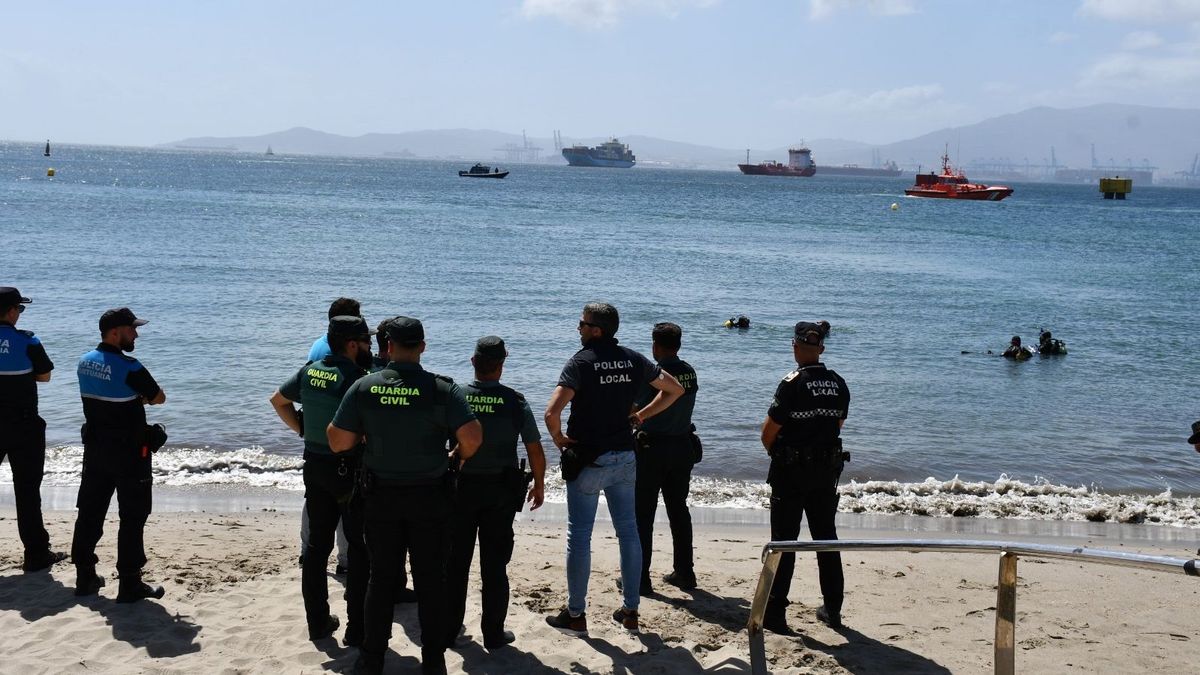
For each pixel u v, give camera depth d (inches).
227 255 1317.7
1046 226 2783.0
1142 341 893.2
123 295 927.7
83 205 2322.8
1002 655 144.5
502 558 216.8
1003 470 474.9
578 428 224.4
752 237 2037.4
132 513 236.4
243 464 433.1
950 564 309.6
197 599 244.1
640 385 226.2
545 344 769.6
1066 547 138.3
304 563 220.1
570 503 227.1
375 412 193.6
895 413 588.1
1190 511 410.0
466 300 1001.5
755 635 164.6
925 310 1056.2
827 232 2267.5
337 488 212.5
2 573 260.2
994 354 807.7
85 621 225.6
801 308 1042.1
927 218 3029.0
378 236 1744.6
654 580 279.7
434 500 197.2
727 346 807.1
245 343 717.3
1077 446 521.3
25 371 253.6
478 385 212.7
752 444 502.6
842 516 394.0
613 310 225.5
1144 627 250.8
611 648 221.6
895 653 228.1
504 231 1968.5
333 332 216.8
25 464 256.5
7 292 251.6
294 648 215.8
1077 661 226.1
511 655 216.4
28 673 198.1
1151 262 1711.4
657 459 255.0
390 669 208.7
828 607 245.0
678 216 2731.3
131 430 235.1
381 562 198.4
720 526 369.1
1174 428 567.2
